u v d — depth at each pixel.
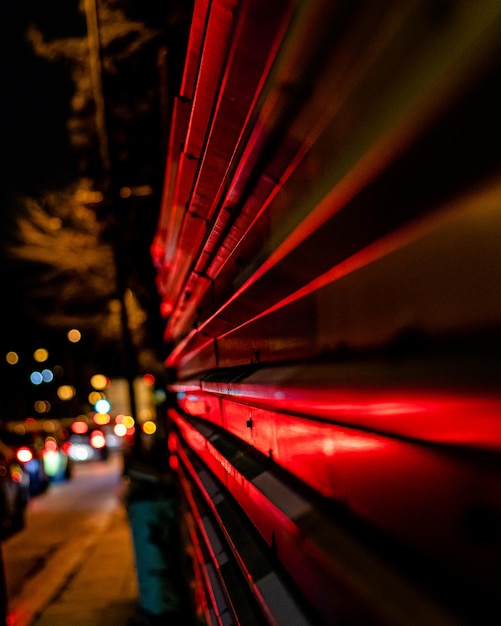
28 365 55.59
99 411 30.59
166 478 6.26
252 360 2.64
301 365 1.81
